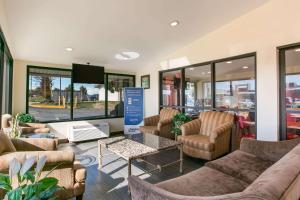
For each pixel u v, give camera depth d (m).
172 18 3.27
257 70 3.32
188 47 4.57
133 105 5.84
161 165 3.31
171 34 3.90
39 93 4.85
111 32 3.55
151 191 1.28
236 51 3.62
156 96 5.62
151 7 2.89
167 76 5.31
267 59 3.19
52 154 1.83
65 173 1.92
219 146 3.31
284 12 2.97
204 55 4.21
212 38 4.04
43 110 4.91
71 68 5.24
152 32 3.71
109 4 2.71
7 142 1.93
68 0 2.54
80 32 3.43
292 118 3.00
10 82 4.32
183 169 3.16
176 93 5.07
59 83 5.14
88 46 4.07
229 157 2.26
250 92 3.54
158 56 5.15
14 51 4.03
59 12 2.78
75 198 2.22
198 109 4.51
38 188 1.33
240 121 3.71
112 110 6.09
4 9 2.53
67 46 3.97
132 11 2.94
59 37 3.54
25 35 3.35
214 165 2.07
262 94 3.27
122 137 3.46
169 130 4.52
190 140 3.44
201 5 2.97
